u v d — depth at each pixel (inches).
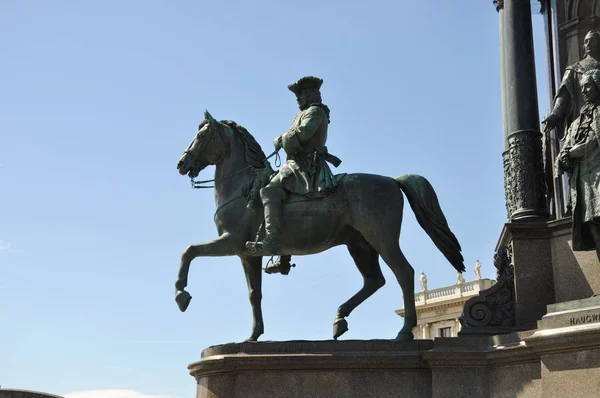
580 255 478.3
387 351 470.3
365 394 463.8
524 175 520.4
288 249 517.7
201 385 492.7
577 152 435.5
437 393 451.2
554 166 541.0
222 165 542.9
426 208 515.2
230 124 552.1
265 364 471.5
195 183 563.2
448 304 1518.2
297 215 514.6
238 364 475.2
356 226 511.2
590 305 405.4
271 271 549.6
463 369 450.9
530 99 534.6
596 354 389.1
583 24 578.6
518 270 490.0
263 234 519.8
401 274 501.0
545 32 596.7
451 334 1503.4
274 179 523.5
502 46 637.3
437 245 515.8
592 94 434.3
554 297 484.4
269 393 470.3
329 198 514.6
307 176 517.0
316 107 532.4
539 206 515.5
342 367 467.2
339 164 534.0
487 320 483.8
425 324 1545.3
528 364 428.1
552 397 400.2
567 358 398.6
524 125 530.3
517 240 495.8
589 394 387.2
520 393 428.1
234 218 525.7
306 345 477.1
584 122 435.8
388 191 513.0
